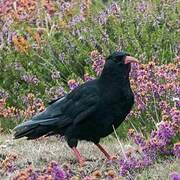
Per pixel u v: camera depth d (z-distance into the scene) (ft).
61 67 53.93
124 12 56.85
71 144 37.93
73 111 37.55
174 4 56.85
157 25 55.31
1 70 54.65
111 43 53.67
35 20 59.82
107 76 37.40
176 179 29.99
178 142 35.37
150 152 36.06
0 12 61.00
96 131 37.52
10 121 48.03
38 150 40.11
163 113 40.19
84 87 37.81
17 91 52.49
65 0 65.72
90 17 57.00
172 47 53.16
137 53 52.34
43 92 52.31
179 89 42.14
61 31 57.52
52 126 38.11
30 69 54.70
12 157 36.27
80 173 34.96
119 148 40.34
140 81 43.78
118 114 37.35
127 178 34.01
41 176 31.01
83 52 53.88
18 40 55.93
